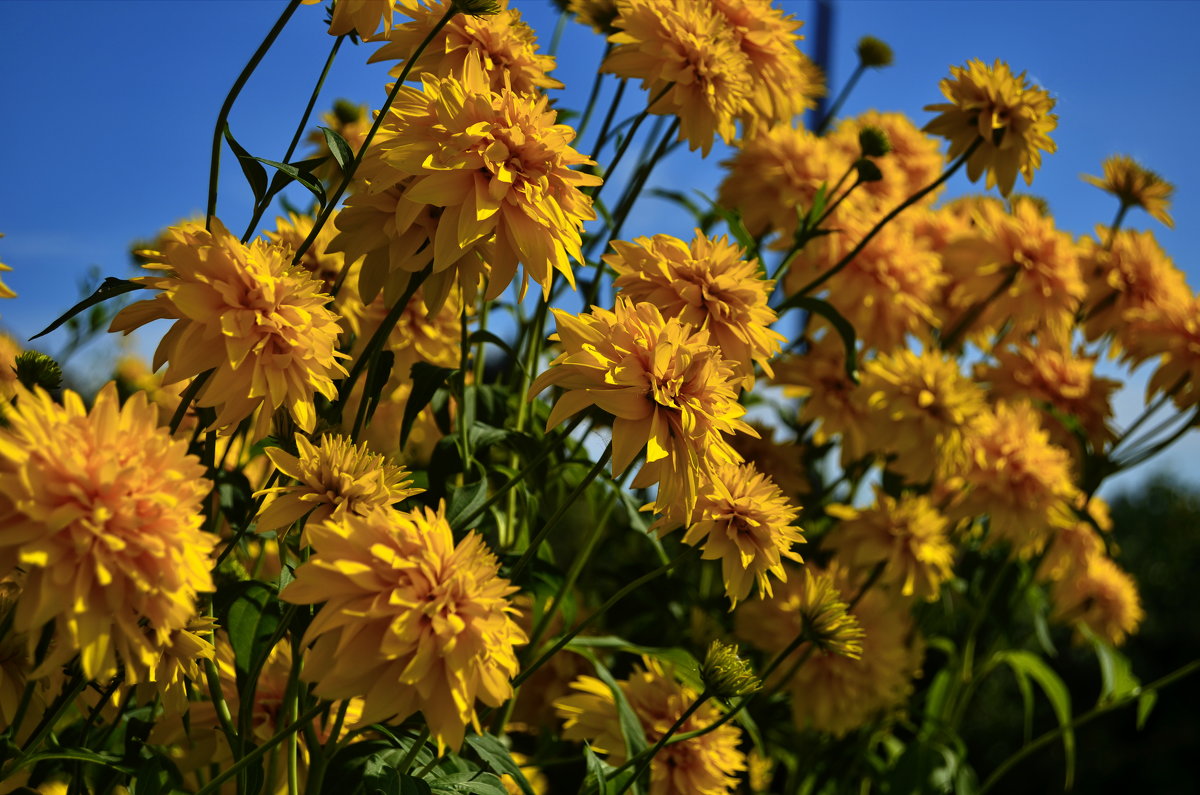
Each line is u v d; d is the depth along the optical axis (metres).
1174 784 2.43
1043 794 2.33
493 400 0.76
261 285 0.57
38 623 0.49
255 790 0.60
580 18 0.83
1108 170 1.03
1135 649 2.65
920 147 1.04
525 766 0.74
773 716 0.94
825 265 0.93
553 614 0.73
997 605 1.00
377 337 0.63
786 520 0.65
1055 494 0.92
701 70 0.73
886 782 0.97
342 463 0.57
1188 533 2.86
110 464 0.50
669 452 0.58
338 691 0.52
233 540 0.61
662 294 0.67
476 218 0.59
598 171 0.84
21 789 0.59
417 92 0.62
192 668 0.56
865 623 0.89
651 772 0.72
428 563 0.52
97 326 0.77
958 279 1.00
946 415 0.89
